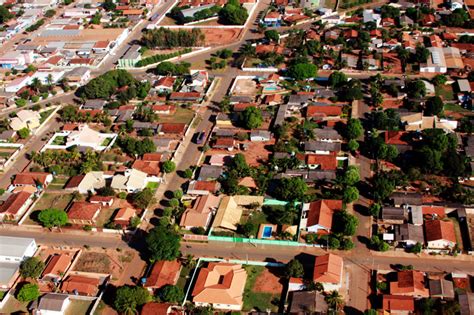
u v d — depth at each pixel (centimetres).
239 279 14912
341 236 16062
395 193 17475
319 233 16400
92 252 16725
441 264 15125
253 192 18388
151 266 15762
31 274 15675
